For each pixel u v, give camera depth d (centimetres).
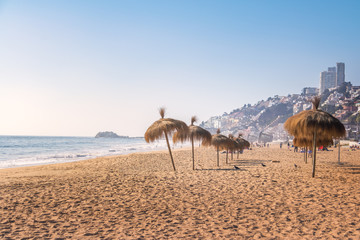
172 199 695
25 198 702
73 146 6869
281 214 557
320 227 474
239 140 2212
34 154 3794
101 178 1050
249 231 460
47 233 454
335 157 2488
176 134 1373
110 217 545
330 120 1013
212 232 456
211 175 1103
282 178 999
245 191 781
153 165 1756
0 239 424
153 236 439
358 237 423
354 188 803
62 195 741
